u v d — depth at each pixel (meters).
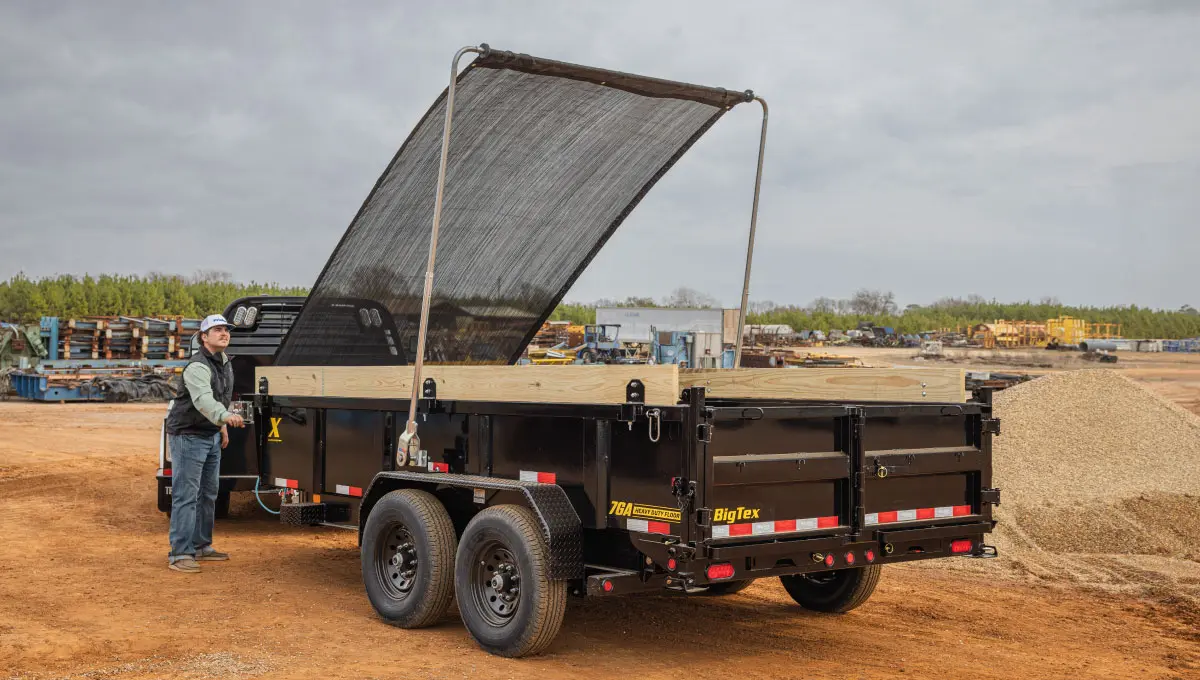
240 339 10.31
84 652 5.50
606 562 5.54
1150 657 6.05
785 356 40.09
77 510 11.05
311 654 5.53
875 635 6.36
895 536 5.57
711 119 7.63
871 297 119.81
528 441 5.77
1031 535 9.90
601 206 8.12
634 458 5.14
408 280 7.69
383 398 6.76
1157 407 13.57
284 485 7.75
